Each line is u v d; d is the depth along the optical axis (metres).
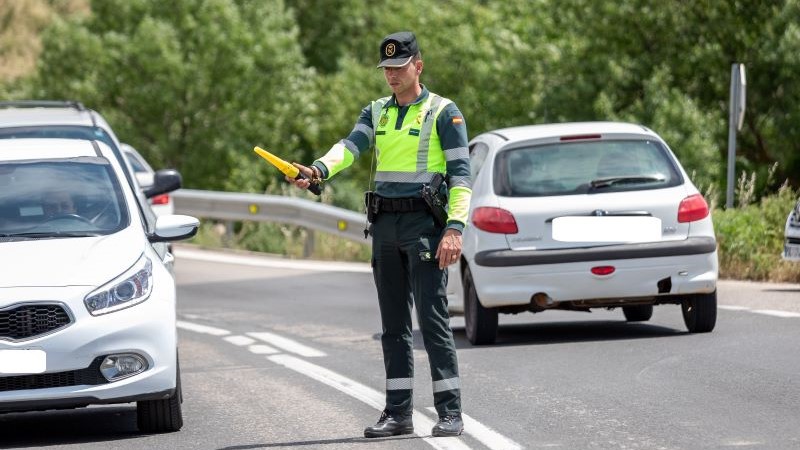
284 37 128.38
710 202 50.50
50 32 124.88
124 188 25.25
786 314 34.38
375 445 20.62
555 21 86.94
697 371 26.14
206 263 60.41
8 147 26.64
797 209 41.38
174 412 22.75
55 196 24.81
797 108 75.00
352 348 32.81
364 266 57.09
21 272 22.23
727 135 77.44
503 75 100.50
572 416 22.36
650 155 31.48
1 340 21.50
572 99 84.81
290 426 22.69
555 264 30.41
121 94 124.56
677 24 80.88
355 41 159.62
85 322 21.77
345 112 126.38
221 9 125.12
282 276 53.44
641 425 21.33
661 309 38.09
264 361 31.02
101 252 22.89
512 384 25.81
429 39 118.12
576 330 34.41
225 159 125.50
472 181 32.69
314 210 62.12
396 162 20.95
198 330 37.84
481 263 30.72
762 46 76.31
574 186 30.92
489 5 120.25
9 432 24.27
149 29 121.69
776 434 20.17
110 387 21.80
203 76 124.31
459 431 21.11
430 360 21.17
